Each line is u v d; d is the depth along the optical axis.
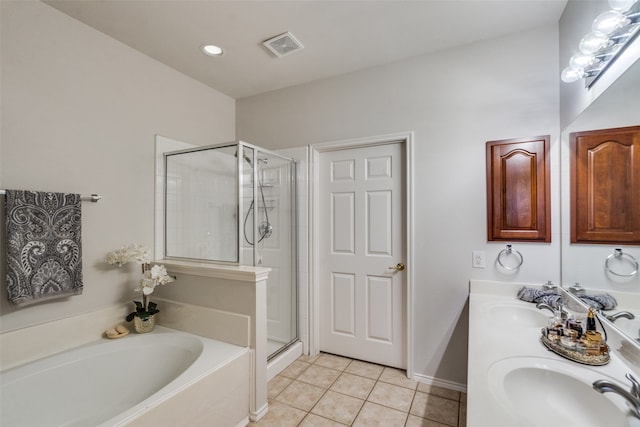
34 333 1.73
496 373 1.05
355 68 2.58
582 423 0.95
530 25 1.99
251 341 1.94
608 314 1.32
